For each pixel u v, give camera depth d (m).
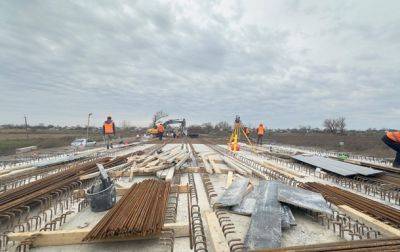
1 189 6.62
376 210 4.46
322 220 4.29
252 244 3.25
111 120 16.69
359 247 3.00
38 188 6.00
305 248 2.96
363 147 20.97
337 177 7.79
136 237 3.60
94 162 9.52
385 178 7.43
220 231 3.62
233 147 16.25
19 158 12.32
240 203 4.94
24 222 4.26
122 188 6.00
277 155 13.22
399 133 9.70
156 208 4.43
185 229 3.82
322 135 37.41
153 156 10.50
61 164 10.11
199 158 12.05
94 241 3.56
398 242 3.11
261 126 21.80
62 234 3.61
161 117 39.25
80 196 5.67
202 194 5.93
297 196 4.89
